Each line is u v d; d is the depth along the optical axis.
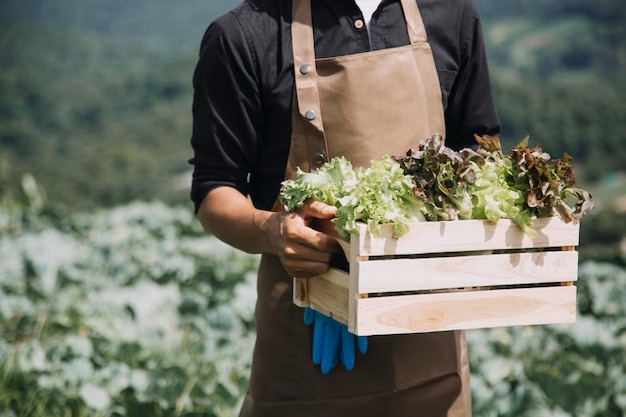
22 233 8.16
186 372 4.55
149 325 5.39
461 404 2.80
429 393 2.75
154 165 33.84
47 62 46.91
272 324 2.79
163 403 4.39
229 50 2.64
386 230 2.30
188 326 5.51
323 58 2.62
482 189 2.39
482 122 2.81
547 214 2.40
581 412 4.43
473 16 2.78
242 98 2.67
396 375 2.71
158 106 41.16
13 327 5.60
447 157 2.34
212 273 6.59
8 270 6.38
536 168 2.39
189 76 44.41
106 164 34.12
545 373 4.47
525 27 42.12
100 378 4.57
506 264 2.42
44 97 41.88
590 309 6.18
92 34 54.66
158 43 53.91
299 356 2.75
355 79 2.59
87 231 8.45
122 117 39.81
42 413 4.46
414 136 2.63
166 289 5.88
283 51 2.63
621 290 6.15
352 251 2.32
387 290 2.33
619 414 4.46
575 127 28.08
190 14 61.12
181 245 7.73
